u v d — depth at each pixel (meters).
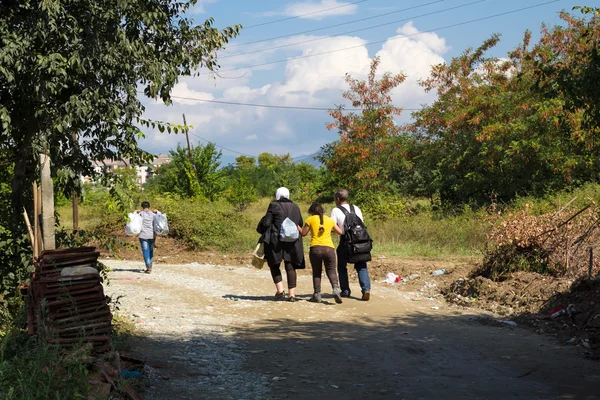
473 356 8.27
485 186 27.16
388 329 9.90
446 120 28.00
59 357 5.70
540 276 12.27
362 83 32.03
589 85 9.09
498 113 26.86
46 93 8.62
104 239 10.57
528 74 26.34
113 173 10.10
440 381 7.01
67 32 8.73
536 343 9.07
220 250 21.97
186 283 14.55
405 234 22.22
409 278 15.11
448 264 17.00
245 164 124.62
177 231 22.25
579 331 9.53
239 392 6.48
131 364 6.79
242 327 9.90
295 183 58.44
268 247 12.23
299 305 11.80
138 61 9.27
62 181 9.53
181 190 37.72
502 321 10.55
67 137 9.48
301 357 8.08
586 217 13.41
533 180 25.56
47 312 6.24
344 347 8.66
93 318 6.47
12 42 8.29
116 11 8.89
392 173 32.03
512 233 13.35
